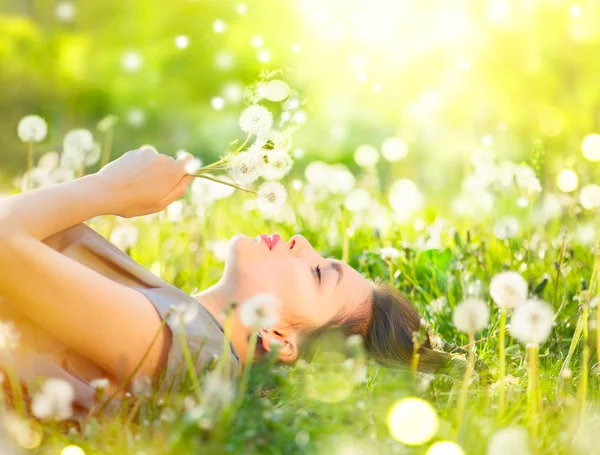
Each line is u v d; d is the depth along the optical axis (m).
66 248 2.27
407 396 2.12
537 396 2.16
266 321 1.87
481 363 2.66
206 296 2.49
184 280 3.65
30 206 2.09
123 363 2.09
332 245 3.96
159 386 2.07
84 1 14.22
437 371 2.59
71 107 12.59
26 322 2.15
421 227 4.47
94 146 3.41
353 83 9.52
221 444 1.85
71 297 2.01
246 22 12.51
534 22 8.83
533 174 3.47
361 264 3.59
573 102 8.48
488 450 1.92
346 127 10.42
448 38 9.18
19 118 11.88
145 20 13.79
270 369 2.15
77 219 2.17
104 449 1.88
